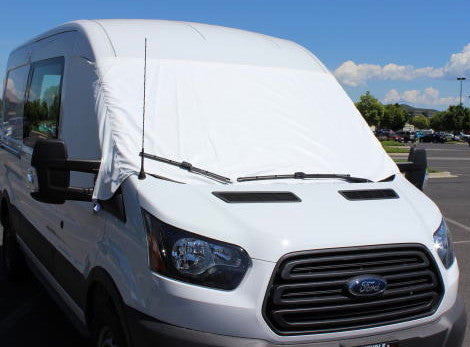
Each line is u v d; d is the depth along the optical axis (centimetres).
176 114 363
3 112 658
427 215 333
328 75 462
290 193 322
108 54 380
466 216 1141
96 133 354
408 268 301
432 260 310
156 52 394
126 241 306
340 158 388
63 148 332
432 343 307
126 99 357
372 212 315
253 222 286
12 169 588
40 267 493
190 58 400
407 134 7438
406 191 361
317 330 282
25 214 537
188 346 270
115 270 310
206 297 272
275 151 369
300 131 391
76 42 415
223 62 410
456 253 808
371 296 290
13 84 612
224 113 377
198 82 386
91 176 361
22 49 600
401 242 300
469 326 504
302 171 364
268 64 430
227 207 296
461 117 10556
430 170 2291
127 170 320
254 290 272
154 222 288
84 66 389
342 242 286
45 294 591
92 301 353
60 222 423
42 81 488
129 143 334
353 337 290
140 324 283
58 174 336
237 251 277
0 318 523
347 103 446
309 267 281
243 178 343
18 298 578
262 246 276
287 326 276
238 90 395
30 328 501
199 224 281
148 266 285
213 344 269
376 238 295
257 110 388
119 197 319
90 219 359
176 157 341
